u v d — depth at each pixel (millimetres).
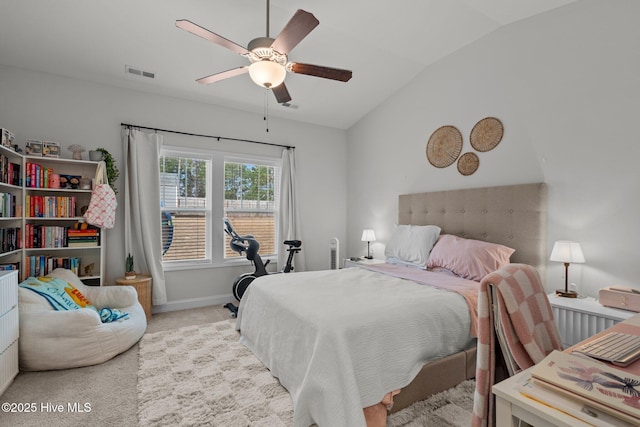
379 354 1649
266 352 2281
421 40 3189
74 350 2250
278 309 2137
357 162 4871
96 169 3275
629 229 2217
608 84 2314
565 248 2326
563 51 2551
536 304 1094
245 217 4363
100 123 3395
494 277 1010
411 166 3947
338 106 4387
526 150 2787
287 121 4609
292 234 4527
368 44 3221
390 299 2020
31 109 3088
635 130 2193
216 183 4066
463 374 2020
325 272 3053
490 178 3068
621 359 804
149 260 3516
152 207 3605
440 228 3439
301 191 4707
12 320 2041
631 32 2213
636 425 562
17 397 1900
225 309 3814
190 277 3914
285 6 2615
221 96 3881
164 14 2621
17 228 2777
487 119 3084
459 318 2008
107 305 2906
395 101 4168
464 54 3303
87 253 3314
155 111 3686
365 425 1420
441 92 3553
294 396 1829
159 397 1911
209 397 1913
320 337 1615
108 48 2941
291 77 3656
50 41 2791
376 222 4512
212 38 2041
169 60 3158
